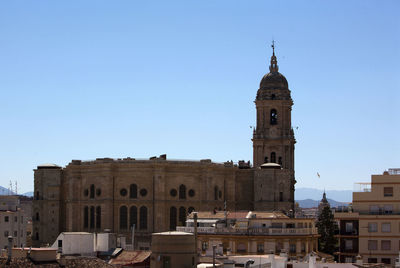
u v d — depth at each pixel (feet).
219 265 308.81
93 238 428.56
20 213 648.38
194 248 282.36
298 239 478.59
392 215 469.16
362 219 473.26
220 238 482.69
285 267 365.20
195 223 284.82
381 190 476.95
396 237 466.70
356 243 477.77
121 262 383.24
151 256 281.33
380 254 467.93
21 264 295.89
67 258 324.39
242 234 479.82
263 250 475.72
